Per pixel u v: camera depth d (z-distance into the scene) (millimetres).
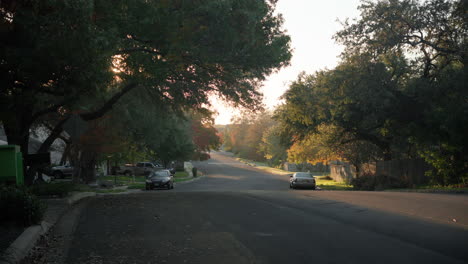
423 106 27062
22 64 10508
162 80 17047
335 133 37281
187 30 15023
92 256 7129
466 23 24766
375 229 9398
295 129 38156
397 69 28391
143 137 35844
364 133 36531
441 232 8852
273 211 12836
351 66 28359
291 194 19719
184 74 18969
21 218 9016
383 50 28000
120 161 38281
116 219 11266
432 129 26797
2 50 10336
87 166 35375
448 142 26469
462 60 25453
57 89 12000
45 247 7875
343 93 29062
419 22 25984
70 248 7766
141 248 7672
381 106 28109
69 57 10656
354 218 11078
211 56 16266
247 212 12617
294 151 51719
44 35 10344
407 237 8398
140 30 14359
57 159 45719
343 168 52750
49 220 10617
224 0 14086
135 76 17906
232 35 15047
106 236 8859
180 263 6609
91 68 11242
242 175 71312
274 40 16938
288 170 85125
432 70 29344
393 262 6508
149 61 16031
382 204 14188
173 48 15141
